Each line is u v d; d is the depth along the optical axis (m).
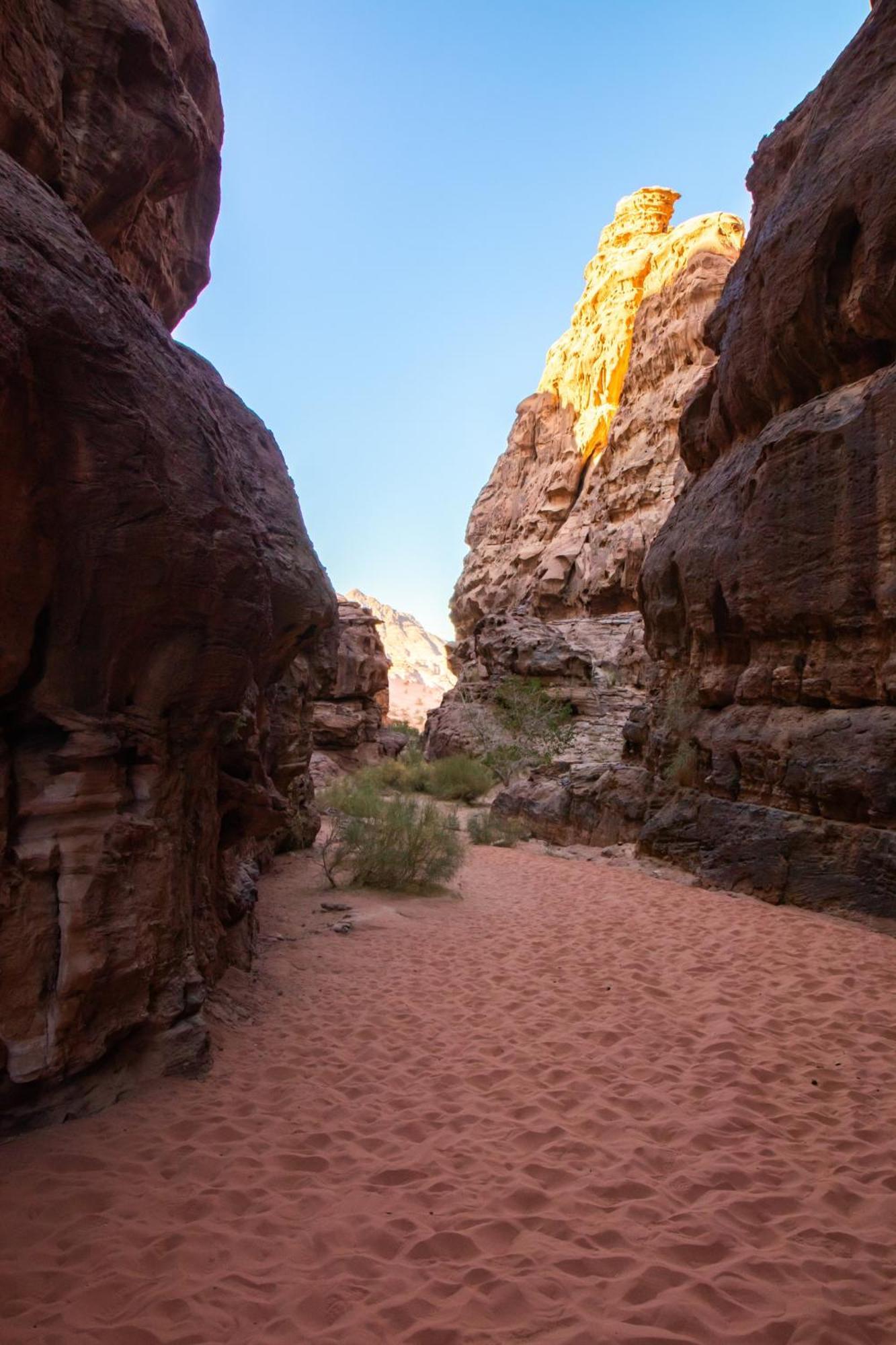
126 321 3.61
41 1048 3.39
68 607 3.46
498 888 9.95
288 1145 3.48
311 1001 5.49
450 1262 2.68
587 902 8.93
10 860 3.42
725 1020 5.12
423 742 31.38
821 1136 3.62
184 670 4.05
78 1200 2.93
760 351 10.44
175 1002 4.12
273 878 9.90
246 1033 4.81
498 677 27.53
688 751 11.13
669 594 12.37
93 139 6.00
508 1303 2.46
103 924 3.68
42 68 5.29
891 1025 5.05
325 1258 2.69
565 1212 2.99
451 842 10.02
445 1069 4.38
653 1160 3.39
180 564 3.77
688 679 11.80
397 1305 2.44
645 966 6.41
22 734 3.58
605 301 50.53
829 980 5.94
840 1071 4.35
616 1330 2.34
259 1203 3.02
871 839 7.89
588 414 50.16
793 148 11.60
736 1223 2.92
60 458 3.22
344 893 9.08
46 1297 2.44
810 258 9.23
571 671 26.19
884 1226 2.90
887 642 8.12
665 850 10.98
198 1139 3.47
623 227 52.19
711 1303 2.47
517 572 50.72
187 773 4.34
